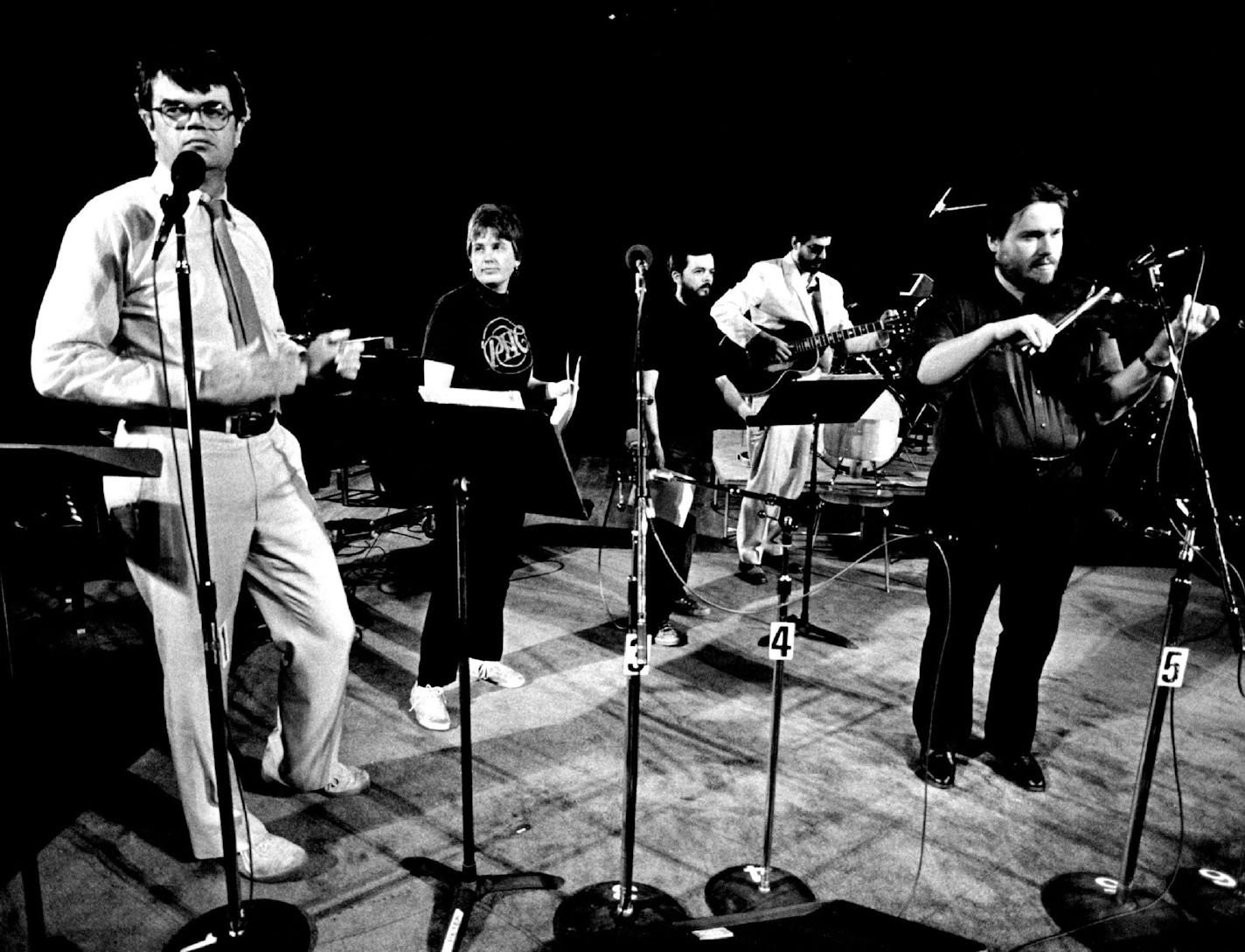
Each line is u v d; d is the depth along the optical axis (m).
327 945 1.78
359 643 3.49
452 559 2.68
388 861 2.06
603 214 5.86
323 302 5.48
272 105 5.04
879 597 4.18
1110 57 4.89
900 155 5.78
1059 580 2.32
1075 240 5.20
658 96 5.61
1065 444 2.19
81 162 4.11
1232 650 3.54
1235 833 2.27
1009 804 2.38
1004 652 2.45
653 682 3.14
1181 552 1.83
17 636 3.41
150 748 2.58
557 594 4.13
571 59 5.41
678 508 3.14
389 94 5.31
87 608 3.75
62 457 1.23
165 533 1.75
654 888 1.96
